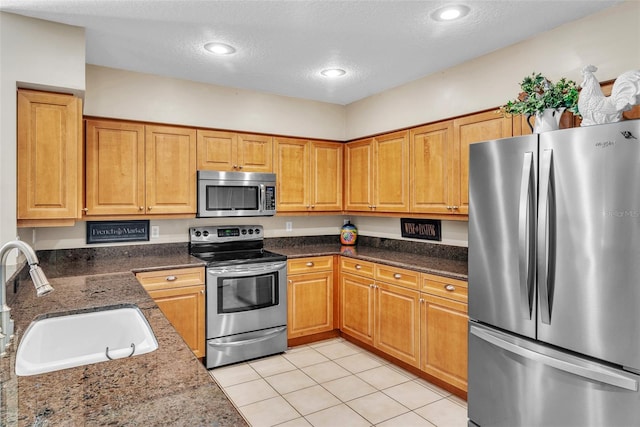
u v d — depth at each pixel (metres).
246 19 2.23
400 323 3.01
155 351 1.24
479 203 2.16
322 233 4.33
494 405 2.08
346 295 3.64
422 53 2.77
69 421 0.82
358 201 3.92
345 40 2.54
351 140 4.02
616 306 1.59
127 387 0.99
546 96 2.01
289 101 3.96
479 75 2.83
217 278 3.07
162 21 2.26
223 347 3.09
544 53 2.42
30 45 2.17
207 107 3.51
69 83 2.27
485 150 2.12
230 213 3.43
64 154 2.29
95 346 1.67
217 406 0.89
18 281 2.03
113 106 3.09
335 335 3.82
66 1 2.00
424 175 3.13
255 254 3.52
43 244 2.95
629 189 1.55
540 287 1.84
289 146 3.80
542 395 1.84
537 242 1.85
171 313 2.90
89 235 3.12
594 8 2.12
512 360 1.98
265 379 2.90
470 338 2.23
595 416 1.65
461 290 2.52
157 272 2.84
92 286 2.17
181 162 3.24
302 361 3.23
